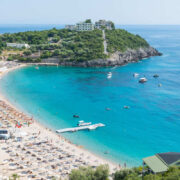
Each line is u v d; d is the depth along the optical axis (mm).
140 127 135000
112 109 161250
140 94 192875
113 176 83562
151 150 111875
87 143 116625
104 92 198125
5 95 185625
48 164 90812
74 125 136375
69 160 95375
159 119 145625
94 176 76562
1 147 102062
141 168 82812
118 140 120750
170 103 172125
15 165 88125
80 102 174375
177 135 125938
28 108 160625
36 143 107750
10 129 121812
